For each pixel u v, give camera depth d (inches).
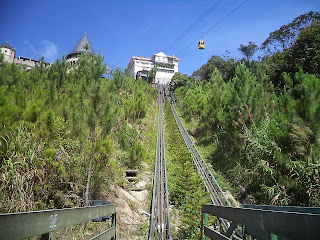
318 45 885.2
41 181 264.8
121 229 372.2
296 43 983.0
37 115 274.4
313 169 343.6
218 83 1251.2
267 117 534.6
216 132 886.4
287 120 383.6
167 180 617.9
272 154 414.9
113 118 334.3
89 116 317.1
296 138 362.3
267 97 653.9
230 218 127.1
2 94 243.1
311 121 355.9
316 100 362.0
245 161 549.0
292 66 960.9
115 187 455.8
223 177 653.3
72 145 315.3
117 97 756.6
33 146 261.0
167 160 792.9
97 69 397.1
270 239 87.4
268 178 419.5
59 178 296.5
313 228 59.4
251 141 493.7
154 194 510.0
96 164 336.5
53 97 374.9
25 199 240.5
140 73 3617.1
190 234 408.2
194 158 805.9
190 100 1352.1
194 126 1219.9
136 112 805.2
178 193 524.4
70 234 261.9
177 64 4392.2
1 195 226.2
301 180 355.6
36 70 607.8
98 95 326.0
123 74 950.4
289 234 70.4
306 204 350.3
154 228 405.7
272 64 1157.1
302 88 386.6
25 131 263.1
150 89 1604.3
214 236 157.0
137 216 435.2
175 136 1048.8
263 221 87.2
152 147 882.8
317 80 376.5
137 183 560.4
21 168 247.8
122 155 520.1
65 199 302.5
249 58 1775.3
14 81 381.4
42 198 272.4
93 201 301.0
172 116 1453.0
